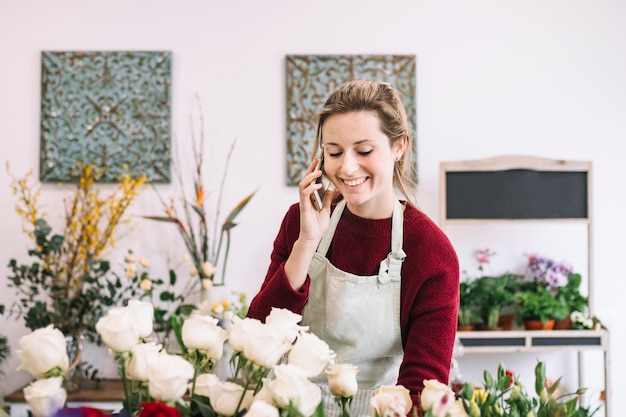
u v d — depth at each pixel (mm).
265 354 902
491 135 3553
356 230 1546
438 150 3547
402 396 872
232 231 3525
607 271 3578
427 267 1488
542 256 3564
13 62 3498
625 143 3566
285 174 3529
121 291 3494
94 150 3504
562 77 3562
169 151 3504
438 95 3549
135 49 3518
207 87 3529
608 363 3211
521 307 3320
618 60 3559
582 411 1013
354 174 1322
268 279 1646
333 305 1561
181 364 857
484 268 3578
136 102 3506
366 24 3541
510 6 3553
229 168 3527
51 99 3492
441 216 3297
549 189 3312
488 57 3553
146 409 772
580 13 3557
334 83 3514
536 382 1007
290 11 3531
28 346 850
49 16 3504
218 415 892
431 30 3543
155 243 3508
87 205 3373
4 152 3496
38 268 3199
